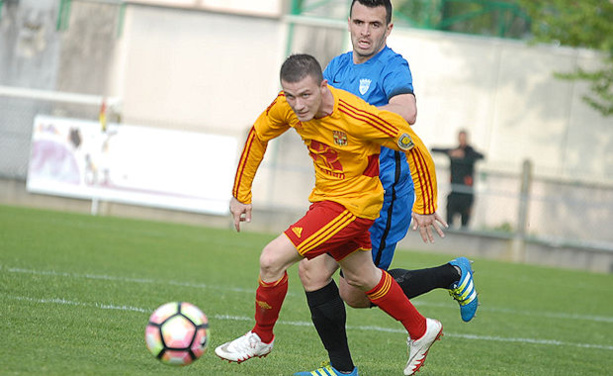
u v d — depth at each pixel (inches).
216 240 1526.8
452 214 1908.2
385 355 653.3
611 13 2018.9
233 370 516.7
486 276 1440.7
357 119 480.4
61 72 2177.7
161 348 452.8
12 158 2028.8
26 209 1696.6
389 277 533.6
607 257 1926.7
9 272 838.5
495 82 2121.1
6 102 2055.9
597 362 713.6
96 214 1784.0
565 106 2113.7
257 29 2148.1
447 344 738.8
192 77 2158.0
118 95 2171.5
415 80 2127.2
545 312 1061.8
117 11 2176.4
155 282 919.7
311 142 503.8
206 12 2153.1
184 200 1785.2
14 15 2181.3
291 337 684.7
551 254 1923.0
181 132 1792.6
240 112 2148.1
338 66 599.5
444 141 2123.5
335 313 519.2
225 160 1787.6
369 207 496.4
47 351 492.7
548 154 2116.1
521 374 618.5
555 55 2116.1
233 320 733.3
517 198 2011.6
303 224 490.0
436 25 2177.7
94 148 1803.6
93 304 713.6
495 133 2119.8
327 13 2160.4
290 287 1056.8
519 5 2117.4
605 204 1967.3
